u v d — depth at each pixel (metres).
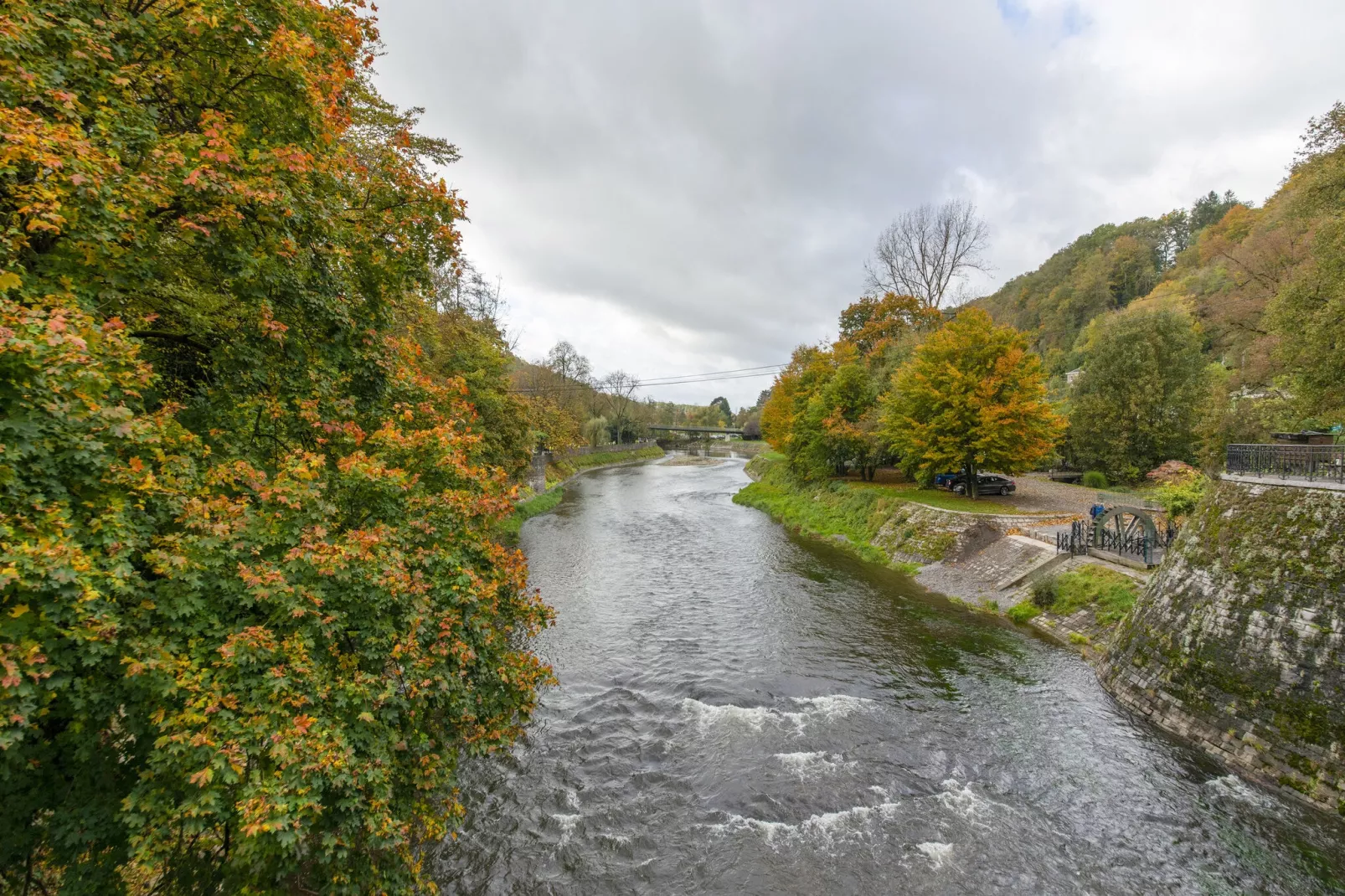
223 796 5.04
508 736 8.53
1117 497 29.83
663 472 73.31
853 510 32.25
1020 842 9.16
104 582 4.63
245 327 7.95
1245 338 31.52
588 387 82.06
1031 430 26.36
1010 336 27.56
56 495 4.62
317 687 5.91
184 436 6.14
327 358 8.71
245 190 6.21
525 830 9.53
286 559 6.14
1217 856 8.77
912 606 19.58
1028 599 18.48
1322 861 8.55
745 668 15.16
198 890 5.88
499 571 9.21
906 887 8.37
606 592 21.73
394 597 6.71
